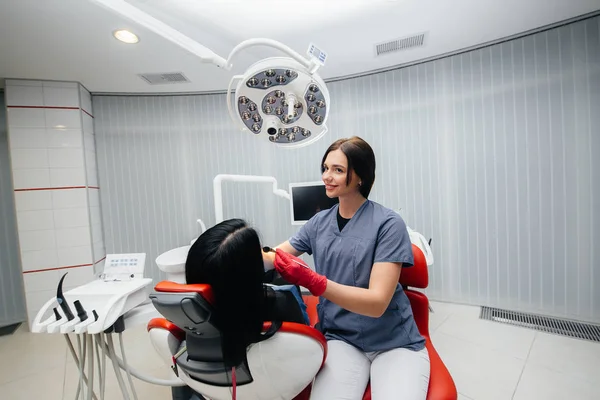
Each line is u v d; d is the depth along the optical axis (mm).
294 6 1776
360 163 1018
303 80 991
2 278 2662
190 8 1760
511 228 2311
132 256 1291
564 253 2156
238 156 3092
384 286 893
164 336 844
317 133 1161
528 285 2277
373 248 1022
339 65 2609
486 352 1847
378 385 891
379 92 2742
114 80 2643
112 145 2967
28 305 2541
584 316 2119
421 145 2602
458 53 2418
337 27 2018
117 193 2988
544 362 1726
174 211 3090
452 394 891
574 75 2064
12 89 2488
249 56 2367
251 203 3117
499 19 1987
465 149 2438
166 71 2506
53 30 1852
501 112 2299
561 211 2148
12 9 1637
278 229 3090
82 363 1149
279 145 1239
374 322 1020
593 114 2029
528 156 2227
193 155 3092
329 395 876
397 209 2709
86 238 2705
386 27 2037
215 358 738
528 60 2189
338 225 1148
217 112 3076
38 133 2555
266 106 1072
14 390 1710
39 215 2566
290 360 741
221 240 705
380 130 2754
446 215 2535
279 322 739
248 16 1857
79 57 2207
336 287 830
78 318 966
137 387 1679
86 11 1674
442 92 2500
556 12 1936
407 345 1018
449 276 2553
